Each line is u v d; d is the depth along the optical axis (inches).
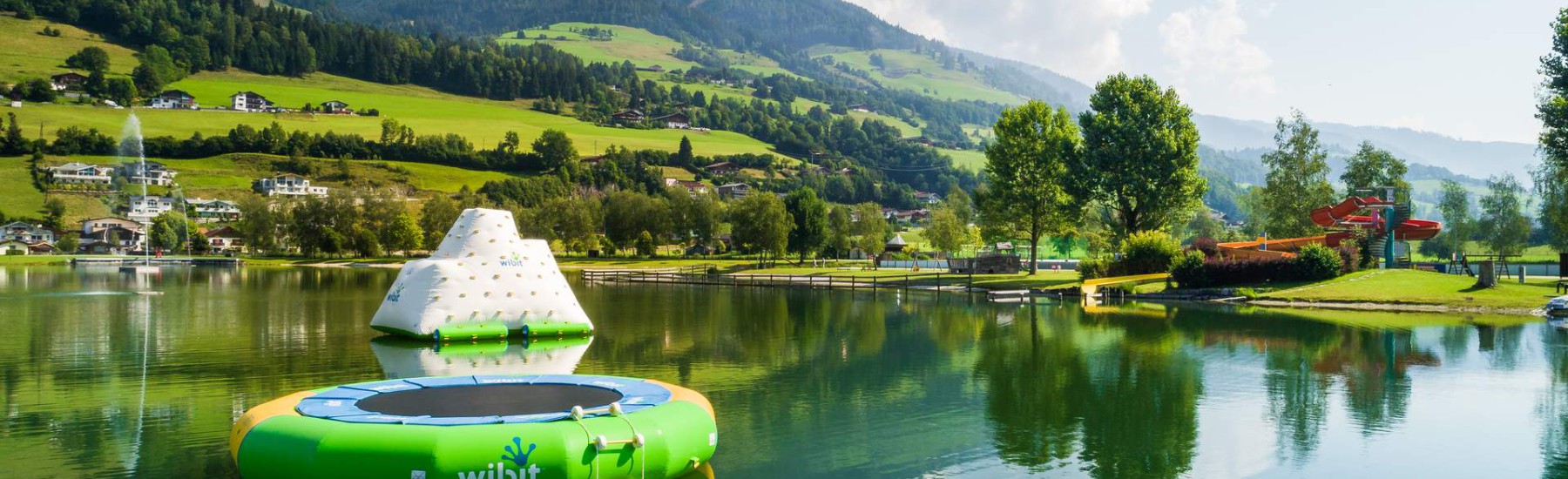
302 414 585.0
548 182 7406.5
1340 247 2418.8
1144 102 2839.6
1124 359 1234.0
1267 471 676.1
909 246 5531.5
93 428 783.7
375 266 4771.2
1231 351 1311.5
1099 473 671.8
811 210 4616.1
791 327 1673.2
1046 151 2999.5
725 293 2736.2
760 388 1011.9
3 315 1771.7
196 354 1233.4
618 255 5580.7
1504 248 4483.3
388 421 552.4
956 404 916.6
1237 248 2694.4
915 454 721.0
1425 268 2632.9
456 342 1373.0
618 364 1177.4
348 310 1914.4
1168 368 1155.3
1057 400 940.6
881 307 2156.7
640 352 1295.5
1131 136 2795.3
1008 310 2071.9
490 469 519.5
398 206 5570.9
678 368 1145.4
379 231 5492.1
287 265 4879.4
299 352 1257.4
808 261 4854.8
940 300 2447.1
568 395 652.1
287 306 2041.1
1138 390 995.3
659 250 6176.2
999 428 807.7
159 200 6323.8
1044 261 4197.8
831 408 900.0
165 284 2935.5
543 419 557.0
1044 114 3051.2
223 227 6097.4
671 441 585.9
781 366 1173.1
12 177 6373.0
